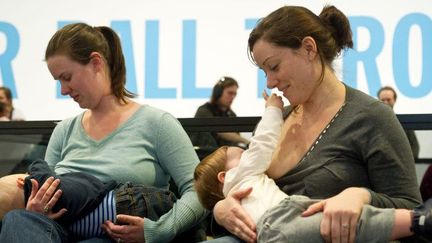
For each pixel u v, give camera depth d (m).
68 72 1.86
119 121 1.93
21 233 1.54
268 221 1.47
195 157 1.91
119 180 1.83
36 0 5.39
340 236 1.38
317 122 1.64
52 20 5.38
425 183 1.90
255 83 5.16
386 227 1.37
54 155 2.00
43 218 1.60
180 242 1.88
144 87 5.23
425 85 5.00
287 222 1.45
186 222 1.78
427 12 5.04
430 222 1.34
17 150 2.19
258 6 5.21
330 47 1.65
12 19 5.39
